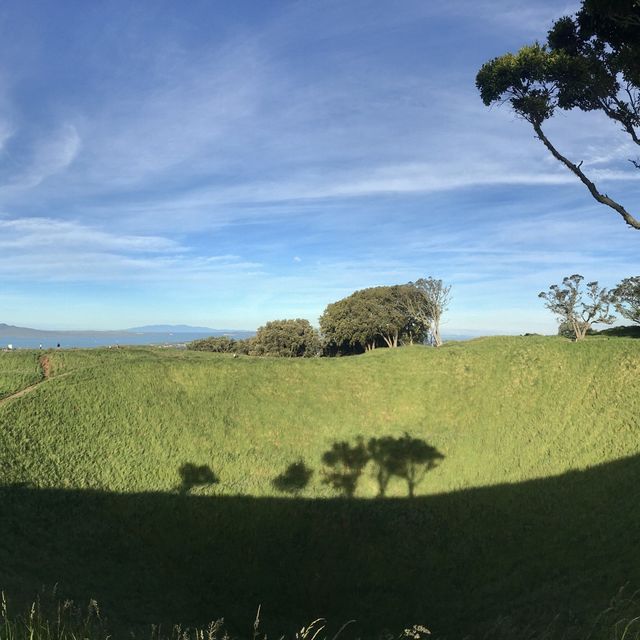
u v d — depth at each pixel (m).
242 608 19.34
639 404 26.91
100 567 19.94
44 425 27.48
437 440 29.91
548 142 18.34
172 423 30.53
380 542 23.20
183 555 21.95
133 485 25.42
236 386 34.62
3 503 21.58
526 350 34.84
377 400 33.91
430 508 25.20
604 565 18.14
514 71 18.41
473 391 33.09
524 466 26.58
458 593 19.62
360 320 77.31
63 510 22.64
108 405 30.56
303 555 22.53
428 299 74.38
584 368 31.20
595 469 24.36
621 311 55.56
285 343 90.00
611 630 11.09
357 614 19.09
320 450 30.14
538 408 30.11
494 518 23.64
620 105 17.28
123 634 13.72
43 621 7.48
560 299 55.12
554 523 22.08
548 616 15.89
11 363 35.81
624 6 14.25
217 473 27.70
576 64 17.12
